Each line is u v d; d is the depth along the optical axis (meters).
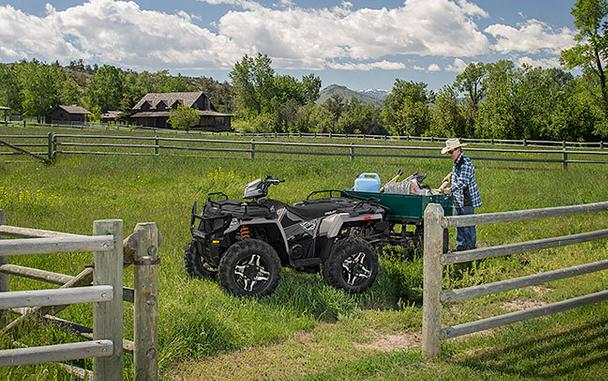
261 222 7.36
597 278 8.38
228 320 6.30
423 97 102.19
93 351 4.20
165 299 6.60
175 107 104.56
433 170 20.14
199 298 6.82
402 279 8.21
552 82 78.31
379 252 9.46
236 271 7.12
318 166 20.03
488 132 78.62
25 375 4.43
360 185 9.43
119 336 4.33
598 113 54.62
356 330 6.53
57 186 16.00
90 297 4.14
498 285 5.79
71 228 10.46
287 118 96.19
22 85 119.50
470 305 7.25
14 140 30.77
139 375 4.50
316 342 6.16
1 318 5.42
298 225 7.62
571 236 6.40
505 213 5.81
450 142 9.32
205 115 101.69
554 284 8.18
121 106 113.62
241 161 20.97
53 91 114.25
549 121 72.56
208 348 5.74
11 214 11.66
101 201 13.81
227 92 183.25
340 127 94.94
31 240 4.00
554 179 18.75
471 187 9.31
